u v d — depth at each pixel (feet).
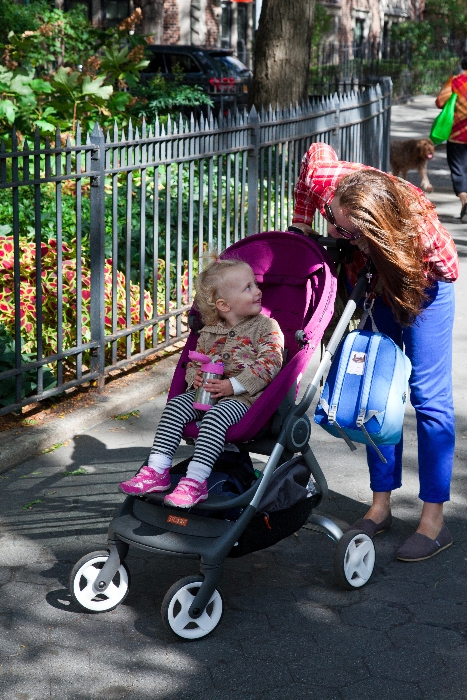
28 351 19.58
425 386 12.80
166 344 20.88
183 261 24.49
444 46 144.66
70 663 10.60
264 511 11.27
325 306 11.80
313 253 12.14
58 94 32.37
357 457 16.63
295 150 27.09
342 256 12.51
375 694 10.11
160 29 95.86
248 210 24.34
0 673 10.39
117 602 11.65
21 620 11.45
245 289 11.62
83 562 11.35
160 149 20.35
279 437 11.31
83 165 25.41
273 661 10.69
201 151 21.35
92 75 33.99
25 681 10.26
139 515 11.28
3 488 15.15
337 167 12.59
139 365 20.95
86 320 20.27
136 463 16.21
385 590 12.29
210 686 10.22
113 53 34.63
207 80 63.21
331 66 96.27
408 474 16.06
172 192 24.91
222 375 11.75
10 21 42.83
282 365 12.06
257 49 39.73
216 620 11.17
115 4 93.81
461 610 11.82
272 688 10.19
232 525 10.94
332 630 11.34
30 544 13.34
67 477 15.60
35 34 37.70
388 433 11.74
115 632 11.25
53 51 43.39
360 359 11.94
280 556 13.24
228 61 66.95
